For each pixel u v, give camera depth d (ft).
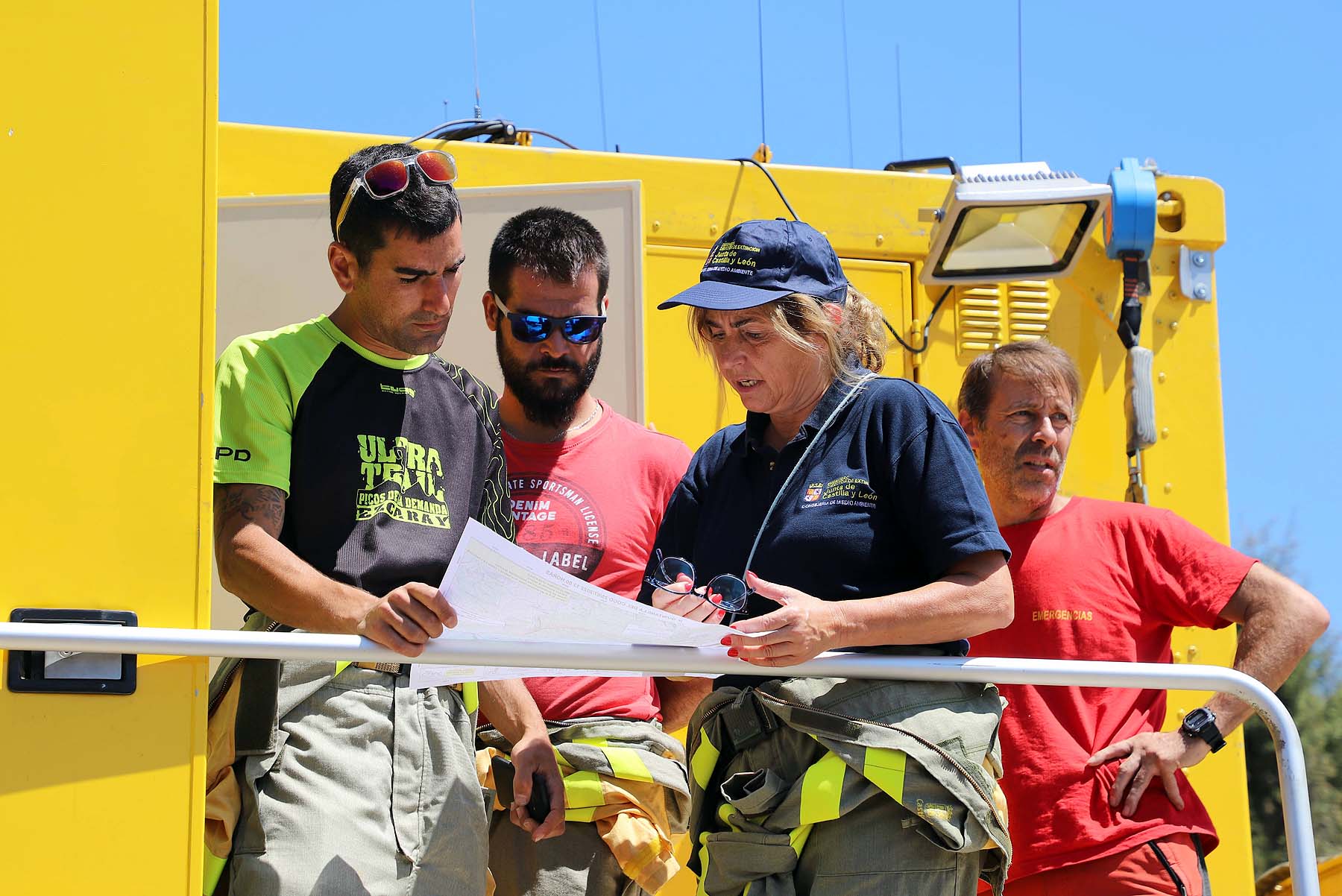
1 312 8.50
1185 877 11.82
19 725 8.27
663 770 12.05
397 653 8.78
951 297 17.03
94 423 8.58
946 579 9.44
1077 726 12.43
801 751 9.78
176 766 8.46
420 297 10.46
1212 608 12.80
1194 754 12.17
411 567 10.12
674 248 16.15
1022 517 13.33
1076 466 16.70
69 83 8.78
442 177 10.50
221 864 9.36
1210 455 17.03
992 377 13.38
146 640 8.22
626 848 11.78
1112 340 17.10
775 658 8.96
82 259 8.68
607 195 14.89
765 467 10.42
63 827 8.25
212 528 8.83
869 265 16.89
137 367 8.69
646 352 15.24
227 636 8.37
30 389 8.49
